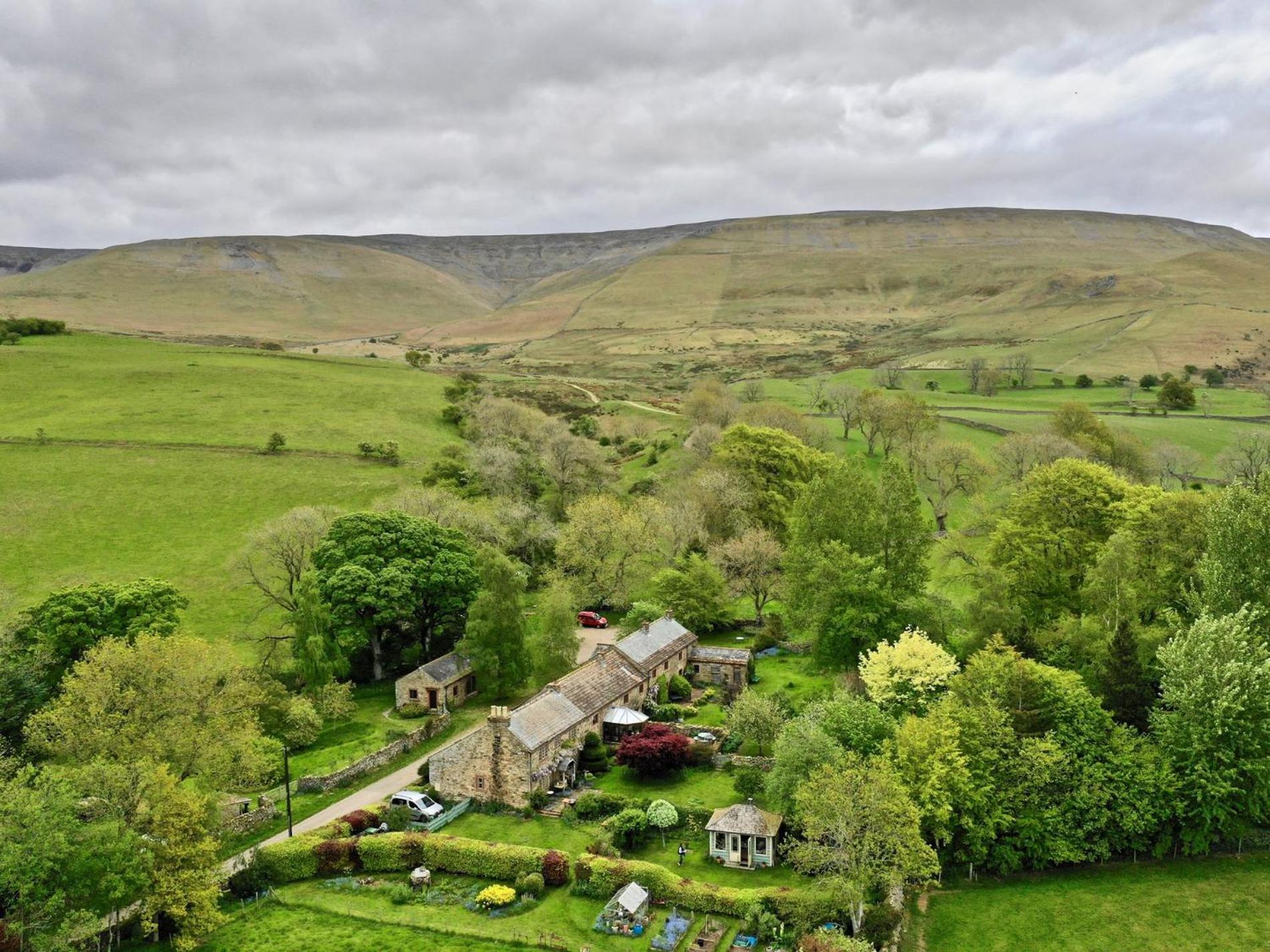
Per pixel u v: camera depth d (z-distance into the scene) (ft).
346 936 182.60
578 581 378.12
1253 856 207.92
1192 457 492.54
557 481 490.08
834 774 191.83
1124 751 212.84
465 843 206.08
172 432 539.70
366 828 218.79
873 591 278.67
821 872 196.03
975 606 277.64
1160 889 196.54
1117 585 265.34
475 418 616.39
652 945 176.76
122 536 415.23
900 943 179.01
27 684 255.09
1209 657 212.84
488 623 296.92
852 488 314.35
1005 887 199.93
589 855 201.36
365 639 313.32
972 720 214.07
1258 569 243.81
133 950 179.01
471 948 178.50
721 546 381.81
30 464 483.92
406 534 337.11
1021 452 459.32
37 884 167.94
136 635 271.69
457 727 282.97
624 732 265.13
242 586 373.20
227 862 204.85
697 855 211.00
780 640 343.46
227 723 228.02
